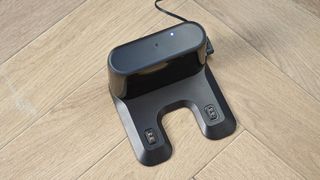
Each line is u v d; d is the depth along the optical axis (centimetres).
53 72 88
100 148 82
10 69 88
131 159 81
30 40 91
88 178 79
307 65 88
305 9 93
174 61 77
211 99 83
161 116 83
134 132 81
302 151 82
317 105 85
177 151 81
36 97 86
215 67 88
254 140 82
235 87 87
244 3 93
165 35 74
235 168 80
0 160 81
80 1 93
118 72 72
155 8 93
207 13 93
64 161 81
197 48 74
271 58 89
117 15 93
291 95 86
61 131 83
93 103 85
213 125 82
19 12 93
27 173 80
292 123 84
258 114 84
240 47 90
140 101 82
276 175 80
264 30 92
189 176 80
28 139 82
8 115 84
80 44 90
